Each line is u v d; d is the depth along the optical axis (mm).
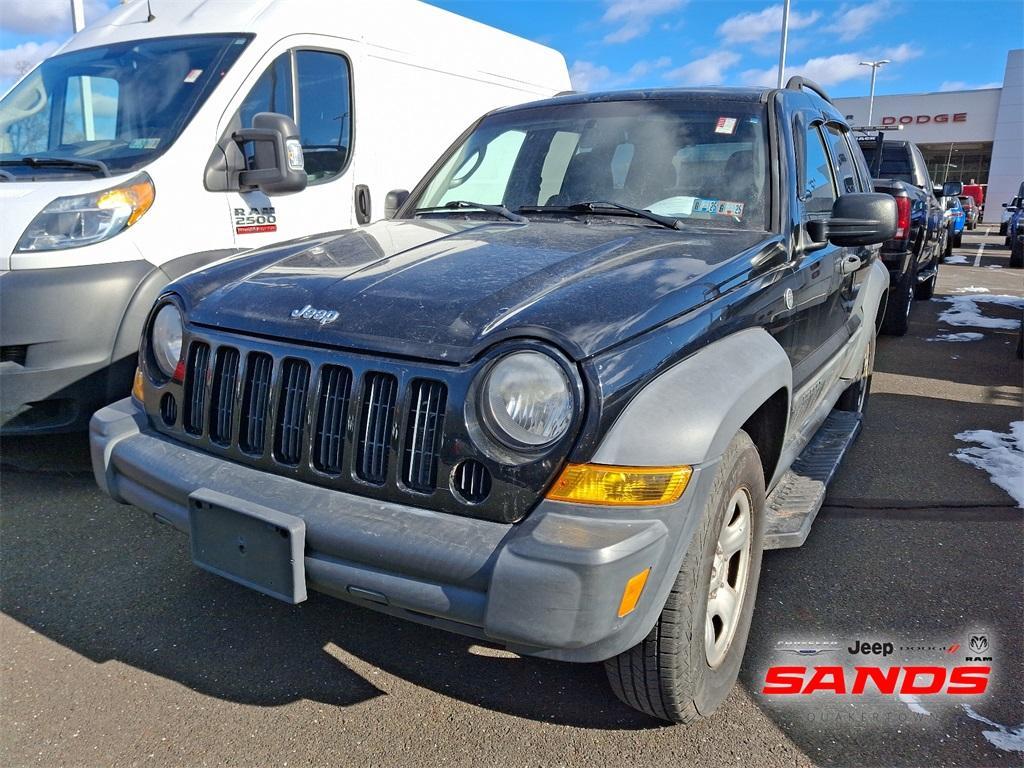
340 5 5168
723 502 2215
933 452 4898
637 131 3391
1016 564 3467
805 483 3332
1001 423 5488
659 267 2416
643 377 1999
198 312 2543
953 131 46688
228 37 4652
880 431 5312
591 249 2609
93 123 4535
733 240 2801
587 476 1909
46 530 3643
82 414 3719
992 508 4059
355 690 2590
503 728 2420
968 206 34969
